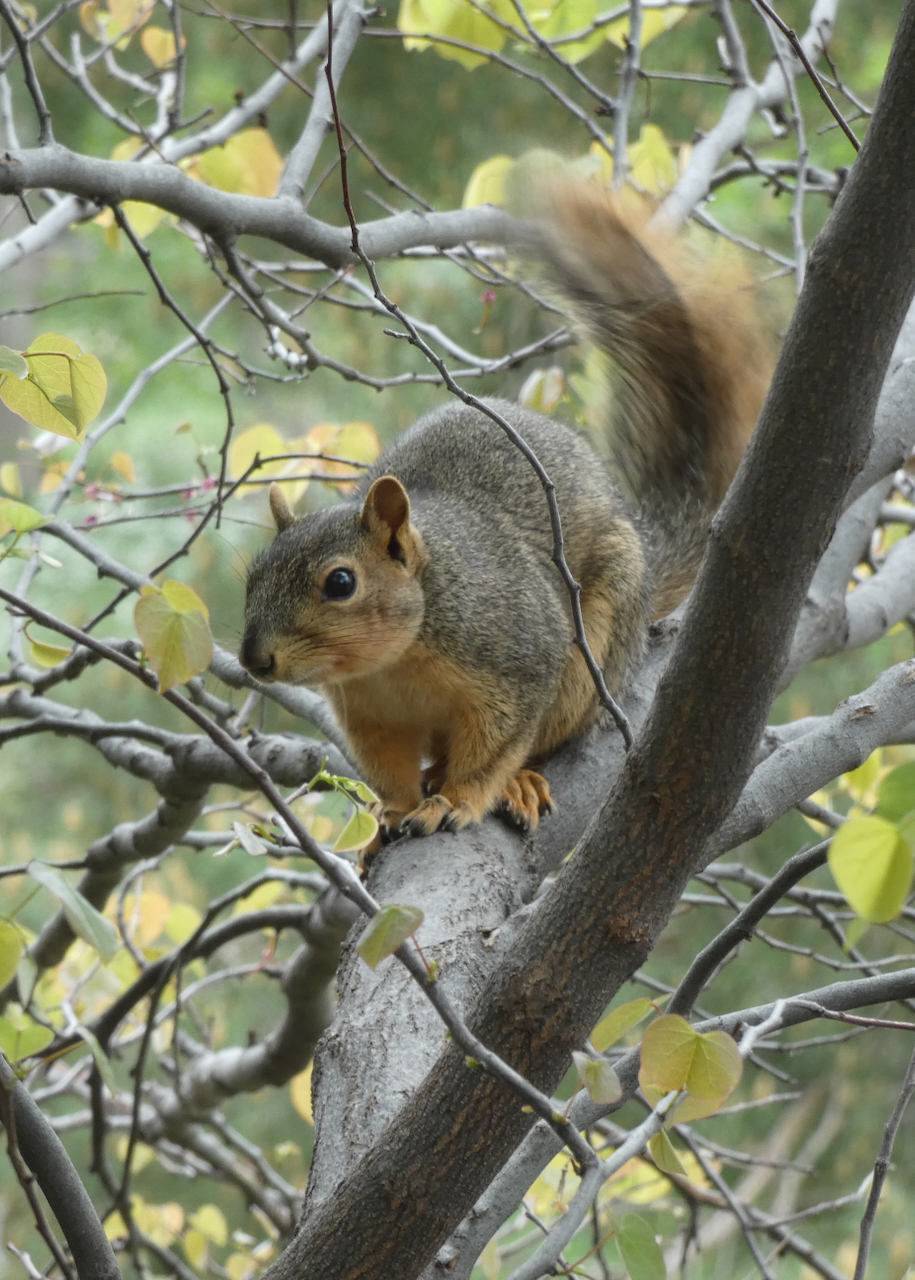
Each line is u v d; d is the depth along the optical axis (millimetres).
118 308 26953
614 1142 9641
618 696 9242
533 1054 4836
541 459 9633
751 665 4758
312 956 10938
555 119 25578
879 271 4543
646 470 10383
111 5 11820
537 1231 12680
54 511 10062
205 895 24250
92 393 6047
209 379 27312
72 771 26688
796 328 4668
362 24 10320
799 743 7008
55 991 11781
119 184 8156
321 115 9828
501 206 10023
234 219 8750
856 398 4645
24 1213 20250
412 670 8453
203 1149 13008
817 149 23734
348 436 11922
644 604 9609
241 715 9969
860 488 8672
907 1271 7520
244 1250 12461
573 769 8711
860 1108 24109
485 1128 4785
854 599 10094
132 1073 10703
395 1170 4797
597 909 4871
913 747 11609
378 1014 5898
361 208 25953
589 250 9656
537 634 8602
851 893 3883
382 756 8812
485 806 7957
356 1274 4801
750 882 10797
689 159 12914
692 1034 4359
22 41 7793
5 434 27641
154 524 25047
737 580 4707
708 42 24750
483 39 12242
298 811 10766
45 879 4406
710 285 9766
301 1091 11977
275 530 9352
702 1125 24484
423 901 6789
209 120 25188
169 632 4371
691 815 4855
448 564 8531
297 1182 21141
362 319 25641
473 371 10852
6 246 9141
